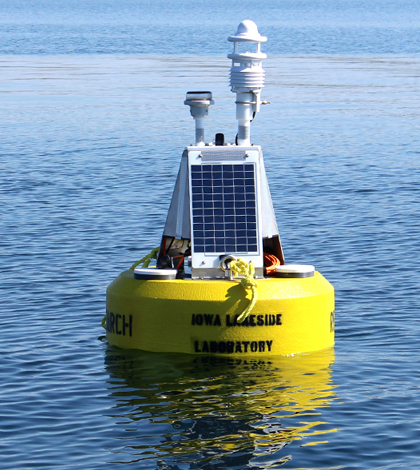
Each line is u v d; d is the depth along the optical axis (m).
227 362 8.71
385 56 64.75
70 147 26.38
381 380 8.40
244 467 6.57
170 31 104.12
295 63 57.78
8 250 14.08
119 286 9.26
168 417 7.49
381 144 27.31
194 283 8.84
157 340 8.91
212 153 9.35
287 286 8.90
